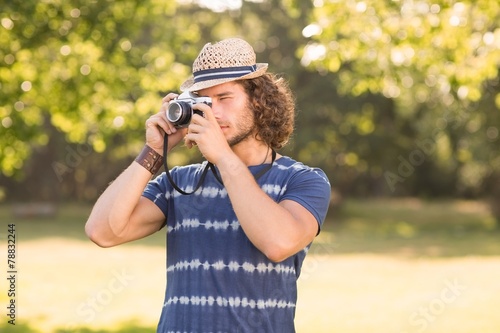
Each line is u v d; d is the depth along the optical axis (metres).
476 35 9.81
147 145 3.10
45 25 10.16
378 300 12.23
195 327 2.92
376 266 17.59
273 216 2.79
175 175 3.19
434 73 10.29
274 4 31.64
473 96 10.14
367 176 49.97
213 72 2.99
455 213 41.44
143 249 21.80
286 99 3.16
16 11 9.47
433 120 31.22
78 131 11.46
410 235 28.77
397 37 9.65
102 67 10.89
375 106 31.00
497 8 9.50
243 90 3.04
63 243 23.53
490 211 37.22
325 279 15.06
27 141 10.50
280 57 32.09
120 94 11.05
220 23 31.84
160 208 3.17
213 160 2.87
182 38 11.66
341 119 31.95
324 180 3.04
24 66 10.55
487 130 29.06
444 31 9.62
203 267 2.97
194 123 2.93
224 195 3.02
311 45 9.82
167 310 3.02
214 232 2.98
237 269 2.94
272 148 3.12
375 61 10.14
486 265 17.47
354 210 41.31
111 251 21.08
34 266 16.86
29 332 9.42
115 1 10.49
